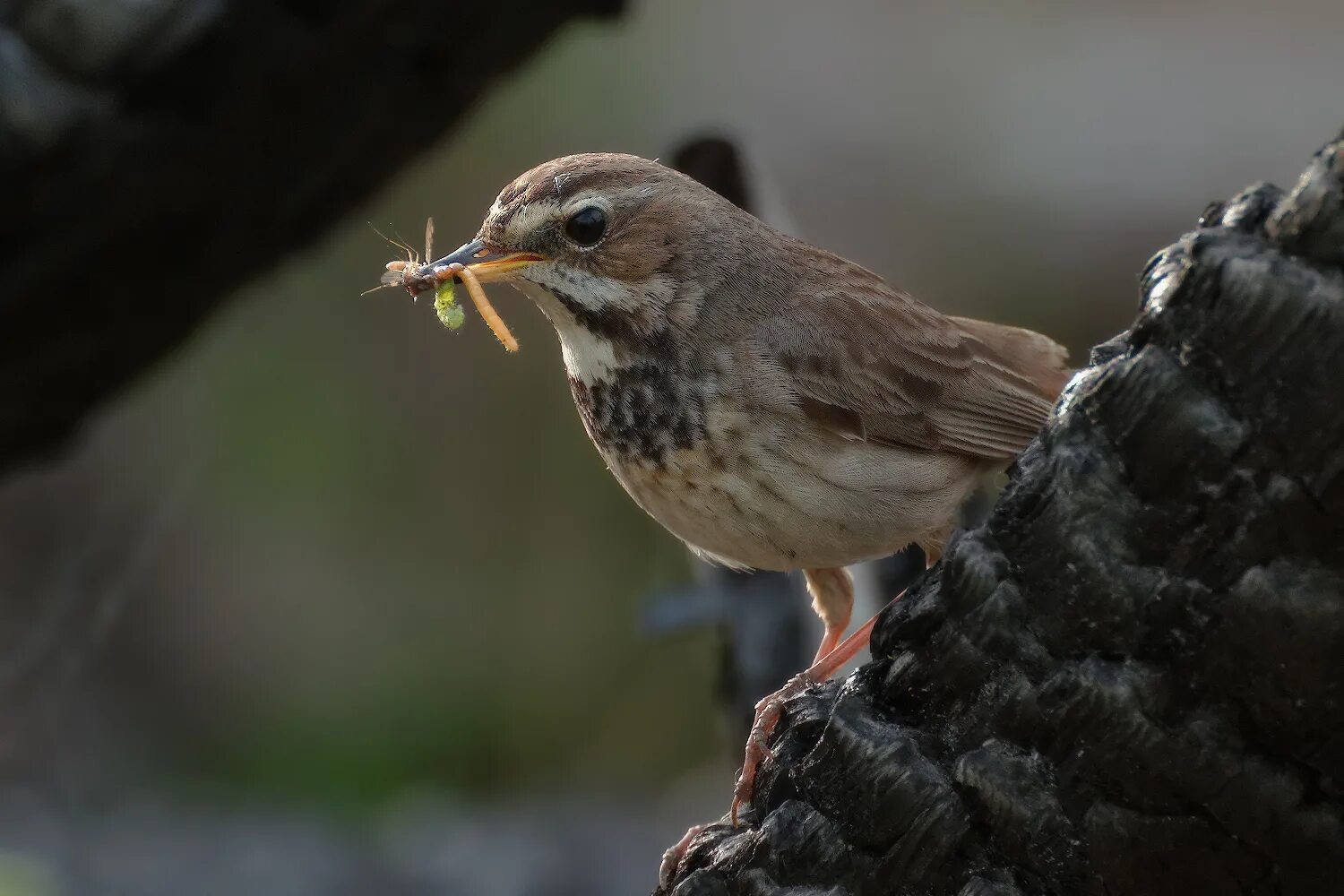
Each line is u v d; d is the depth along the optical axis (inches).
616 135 945.5
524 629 953.5
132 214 299.3
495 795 912.3
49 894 724.0
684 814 842.2
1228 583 159.8
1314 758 161.2
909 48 1034.1
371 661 952.3
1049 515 169.0
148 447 933.2
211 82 286.4
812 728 205.3
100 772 889.5
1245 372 156.1
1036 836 173.2
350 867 772.0
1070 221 967.6
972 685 177.6
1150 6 1056.8
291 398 946.7
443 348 949.8
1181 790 165.2
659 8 1015.6
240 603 953.5
